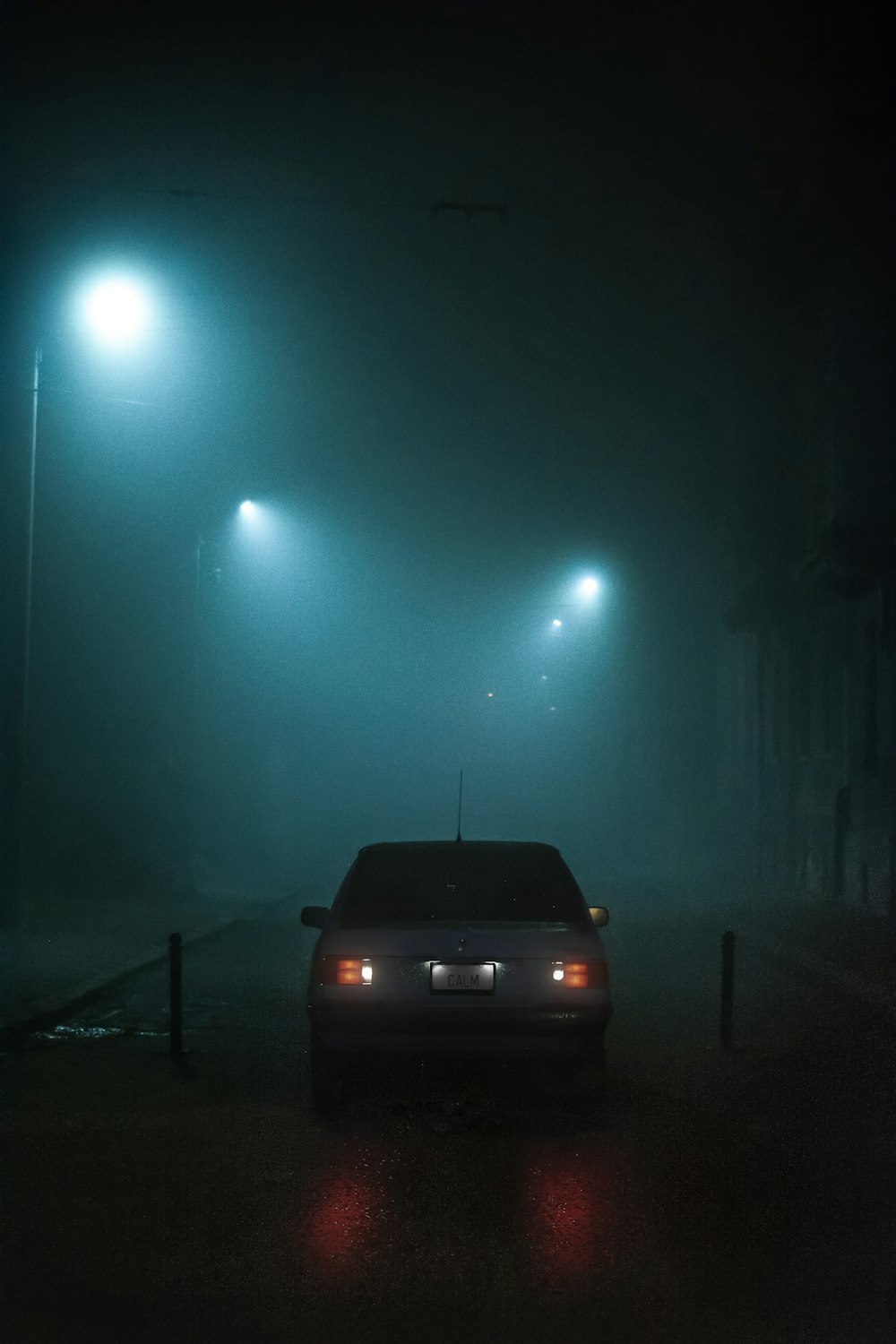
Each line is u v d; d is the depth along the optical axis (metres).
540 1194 6.62
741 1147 7.56
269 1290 5.32
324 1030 8.16
